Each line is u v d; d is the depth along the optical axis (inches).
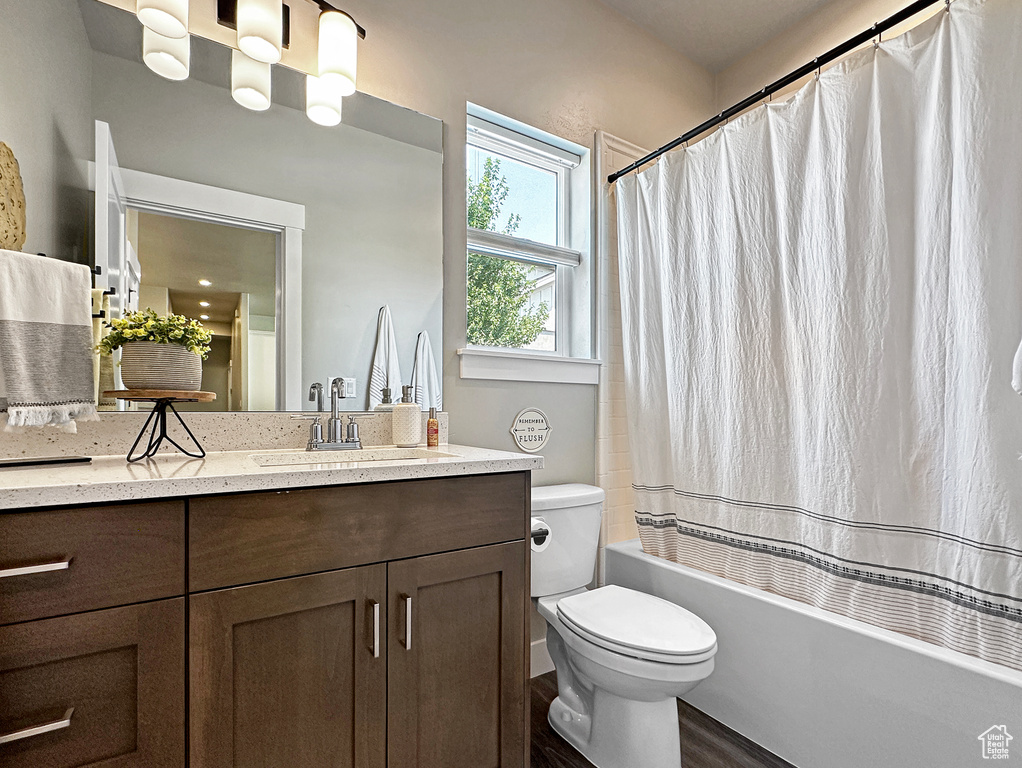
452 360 72.9
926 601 51.6
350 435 61.2
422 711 45.6
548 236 89.6
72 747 32.5
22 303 41.1
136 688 34.3
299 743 39.9
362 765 42.4
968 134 47.4
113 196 52.7
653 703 56.9
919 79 52.1
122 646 33.8
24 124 48.4
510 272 85.2
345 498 42.0
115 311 52.4
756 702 62.7
